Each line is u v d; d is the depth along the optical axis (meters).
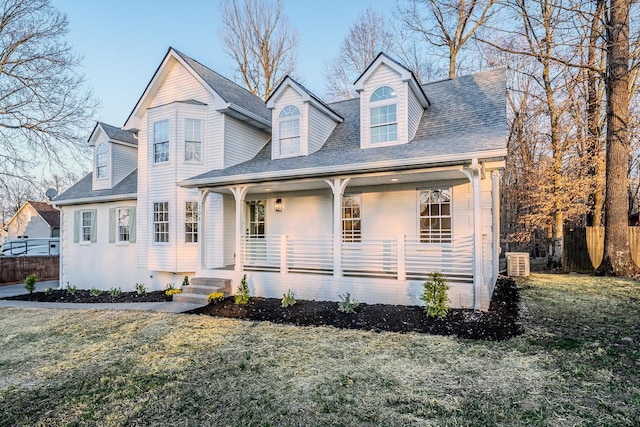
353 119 12.28
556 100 14.58
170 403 3.78
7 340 6.39
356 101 13.50
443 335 5.82
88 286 13.98
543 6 12.41
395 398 3.75
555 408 3.44
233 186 9.80
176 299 9.34
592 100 13.39
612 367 4.30
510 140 18.92
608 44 10.26
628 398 3.57
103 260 13.56
